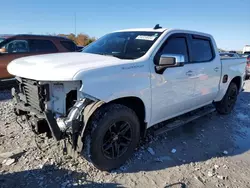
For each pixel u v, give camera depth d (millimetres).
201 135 4363
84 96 2611
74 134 2646
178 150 3693
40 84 2635
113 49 3646
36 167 2920
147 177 2916
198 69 4145
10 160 3016
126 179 2848
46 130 2834
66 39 8492
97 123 2727
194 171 3133
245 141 4277
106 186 2684
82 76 2479
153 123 3566
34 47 7527
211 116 5559
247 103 7191
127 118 3012
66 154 3182
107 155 2928
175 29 3865
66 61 2861
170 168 3158
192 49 4141
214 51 4789
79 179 2768
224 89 5246
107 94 2689
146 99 3193
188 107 4277
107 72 2693
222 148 3914
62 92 2674
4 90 7137
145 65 3141
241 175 3133
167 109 3674
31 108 2963
